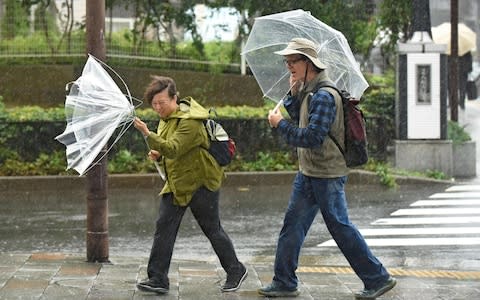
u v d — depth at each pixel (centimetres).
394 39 5869
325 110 1873
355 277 2389
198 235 3262
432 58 4969
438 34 7306
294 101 1972
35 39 5697
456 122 5550
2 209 3903
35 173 4625
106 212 2503
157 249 2014
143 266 2434
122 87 5566
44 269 2356
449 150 4962
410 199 4225
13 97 5644
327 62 2027
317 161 1922
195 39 5881
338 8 5706
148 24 5812
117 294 2023
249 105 5875
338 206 1941
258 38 2091
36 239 3200
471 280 2408
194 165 1984
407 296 2122
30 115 4838
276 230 3381
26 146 4712
